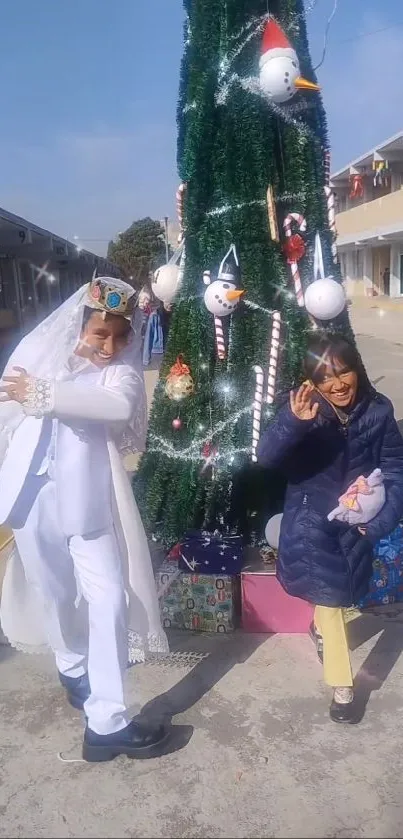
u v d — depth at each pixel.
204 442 3.70
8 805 2.41
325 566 2.70
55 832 2.28
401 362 12.78
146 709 2.89
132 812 2.36
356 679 3.07
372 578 3.63
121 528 2.62
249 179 3.44
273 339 3.49
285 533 2.80
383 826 2.26
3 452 2.63
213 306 3.39
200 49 3.45
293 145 3.47
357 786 2.44
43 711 2.93
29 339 2.57
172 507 3.86
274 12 3.44
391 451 2.75
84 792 2.45
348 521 2.65
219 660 3.24
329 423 2.65
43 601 2.68
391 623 3.54
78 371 2.49
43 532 2.52
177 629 3.51
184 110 3.63
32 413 2.31
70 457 2.44
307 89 3.34
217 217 3.52
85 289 2.49
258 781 2.48
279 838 2.23
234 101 3.37
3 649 3.43
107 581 2.47
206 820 2.31
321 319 3.41
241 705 2.91
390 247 31.91
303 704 2.91
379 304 29.73
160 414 3.85
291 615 3.43
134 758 2.60
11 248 13.46
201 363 3.64
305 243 3.55
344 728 2.75
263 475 3.74
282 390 3.56
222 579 3.40
